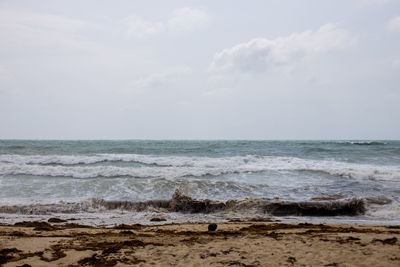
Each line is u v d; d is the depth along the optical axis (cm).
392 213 1112
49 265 546
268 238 719
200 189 1377
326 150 3306
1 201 1173
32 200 1196
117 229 852
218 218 1052
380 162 2309
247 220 1019
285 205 1130
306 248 632
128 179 1518
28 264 545
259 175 1727
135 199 1243
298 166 2075
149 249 637
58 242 684
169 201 1214
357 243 659
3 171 1666
